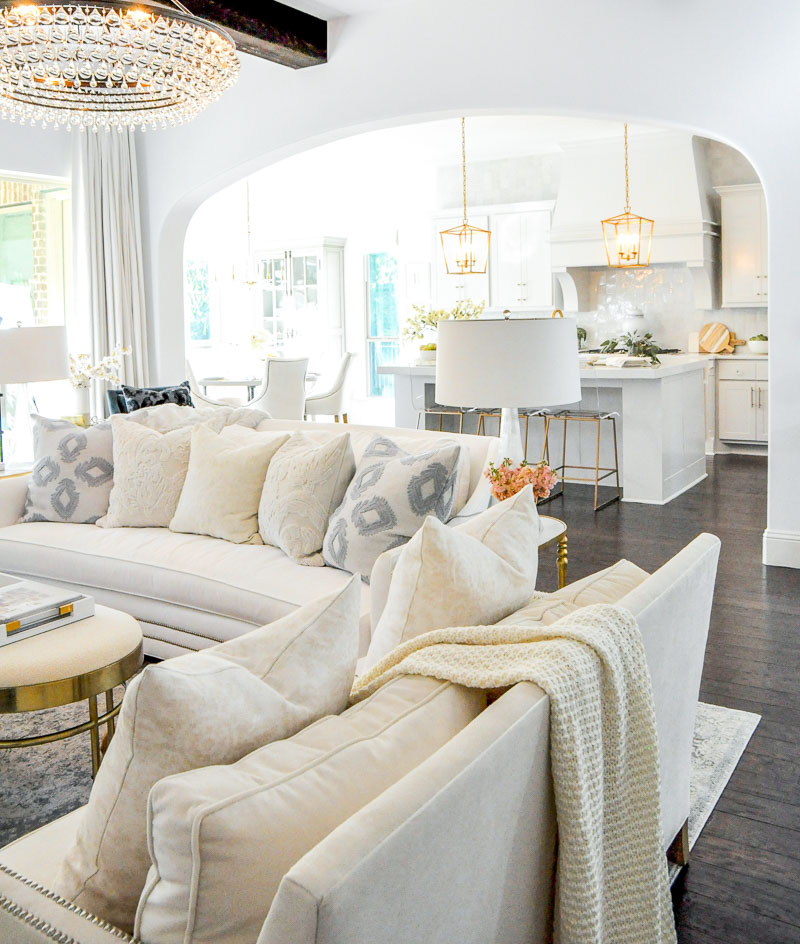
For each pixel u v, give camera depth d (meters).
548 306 9.27
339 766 1.12
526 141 8.60
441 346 2.80
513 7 4.74
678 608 1.79
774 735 2.84
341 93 5.31
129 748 1.13
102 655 2.41
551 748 1.30
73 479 3.83
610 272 9.06
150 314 6.47
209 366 11.59
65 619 2.60
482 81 4.87
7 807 2.45
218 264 11.62
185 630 3.24
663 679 1.76
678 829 2.02
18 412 6.72
